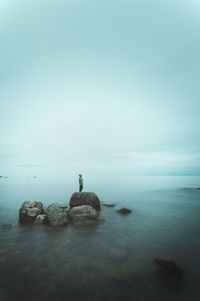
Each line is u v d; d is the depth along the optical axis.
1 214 15.44
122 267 6.02
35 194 31.09
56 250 7.52
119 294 4.64
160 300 4.41
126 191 37.31
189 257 6.86
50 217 12.15
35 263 6.34
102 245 8.09
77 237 9.23
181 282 5.18
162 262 6.07
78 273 5.66
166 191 36.28
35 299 4.45
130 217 14.05
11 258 6.76
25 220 12.72
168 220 13.05
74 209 13.69
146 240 8.79
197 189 41.16
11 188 46.50
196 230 10.54
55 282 5.17
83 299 4.45
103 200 24.08
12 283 5.14
